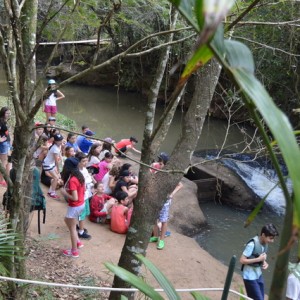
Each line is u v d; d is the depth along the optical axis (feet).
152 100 10.83
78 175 18.33
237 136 46.03
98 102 61.77
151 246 21.74
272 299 2.92
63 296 15.24
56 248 19.38
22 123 9.64
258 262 15.37
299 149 1.86
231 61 2.17
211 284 19.33
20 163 10.28
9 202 10.99
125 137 48.60
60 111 56.24
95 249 20.08
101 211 23.02
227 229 28.12
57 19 10.42
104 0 10.62
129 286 11.78
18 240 10.56
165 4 12.32
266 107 1.93
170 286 4.62
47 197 24.76
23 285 11.60
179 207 27.25
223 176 32.30
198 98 11.71
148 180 11.69
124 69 58.70
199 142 44.29
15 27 8.91
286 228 2.67
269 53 27.07
